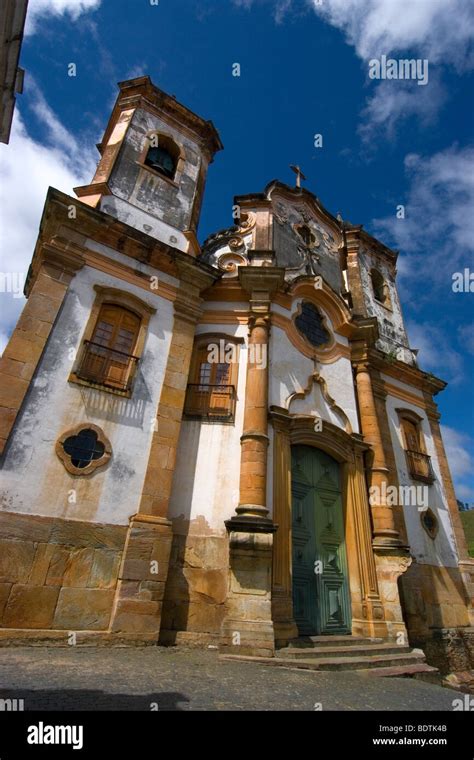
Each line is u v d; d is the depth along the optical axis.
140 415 10.16
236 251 15.20
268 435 11.12
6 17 5.37
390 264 22.50
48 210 11.07
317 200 18.42
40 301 9.91
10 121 6.38
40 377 9.22
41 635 7.39
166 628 8.80
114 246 11.74
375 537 12.30
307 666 7.70
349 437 13.02
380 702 5.94
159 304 11.88
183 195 15.05
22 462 8.36
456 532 15.44
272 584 9.33
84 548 8.38
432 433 17.28
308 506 11.64
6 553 7.68
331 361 14.38
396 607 11.14
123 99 16.20
